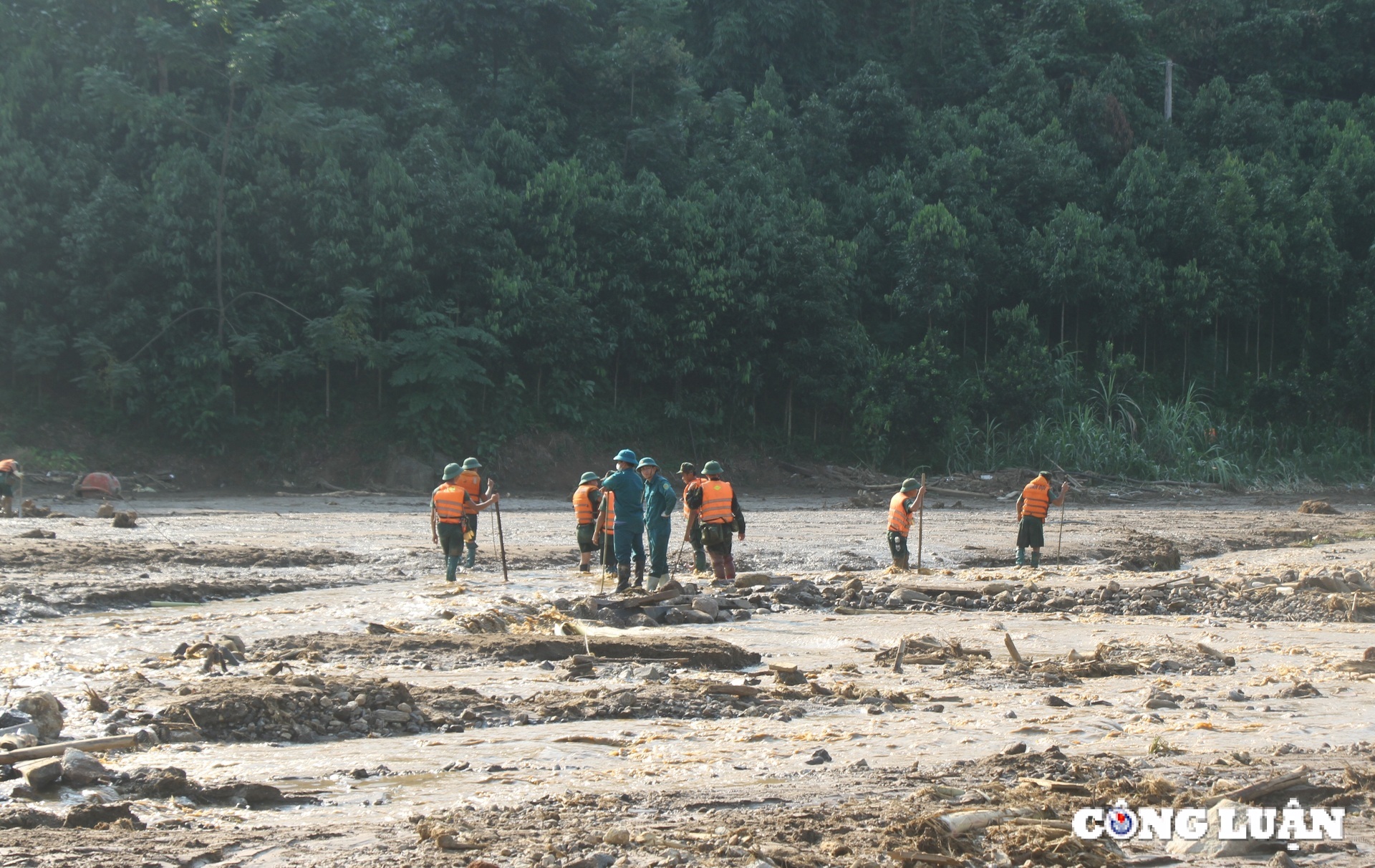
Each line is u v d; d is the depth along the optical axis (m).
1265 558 22.23
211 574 15.35
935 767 6.09
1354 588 15.70
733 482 43.72
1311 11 71.69
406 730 7.09
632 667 9.25
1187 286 50.75
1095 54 67.25
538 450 41.16
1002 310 49.34
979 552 21.64
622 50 50.84
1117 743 6.73
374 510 30.48
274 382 39.09
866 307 51.16
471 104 47.88
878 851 4.37
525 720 7.41
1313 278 53.91
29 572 14.52
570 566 18.34
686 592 14.61
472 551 17.69
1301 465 47.97
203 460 36.94
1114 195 55.75
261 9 44.16
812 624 12.91
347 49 43.91
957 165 52.53
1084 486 42.41
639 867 4.19
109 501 30.88
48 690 8.12
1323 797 5.21
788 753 6.46
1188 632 12.68
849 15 67.88
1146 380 50.84
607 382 44.03
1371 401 51.38
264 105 38.84
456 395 38.56
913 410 45.22
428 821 4.89
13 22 38.53
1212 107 62.34
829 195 53.28
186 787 5.43
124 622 11.62
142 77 39.69
